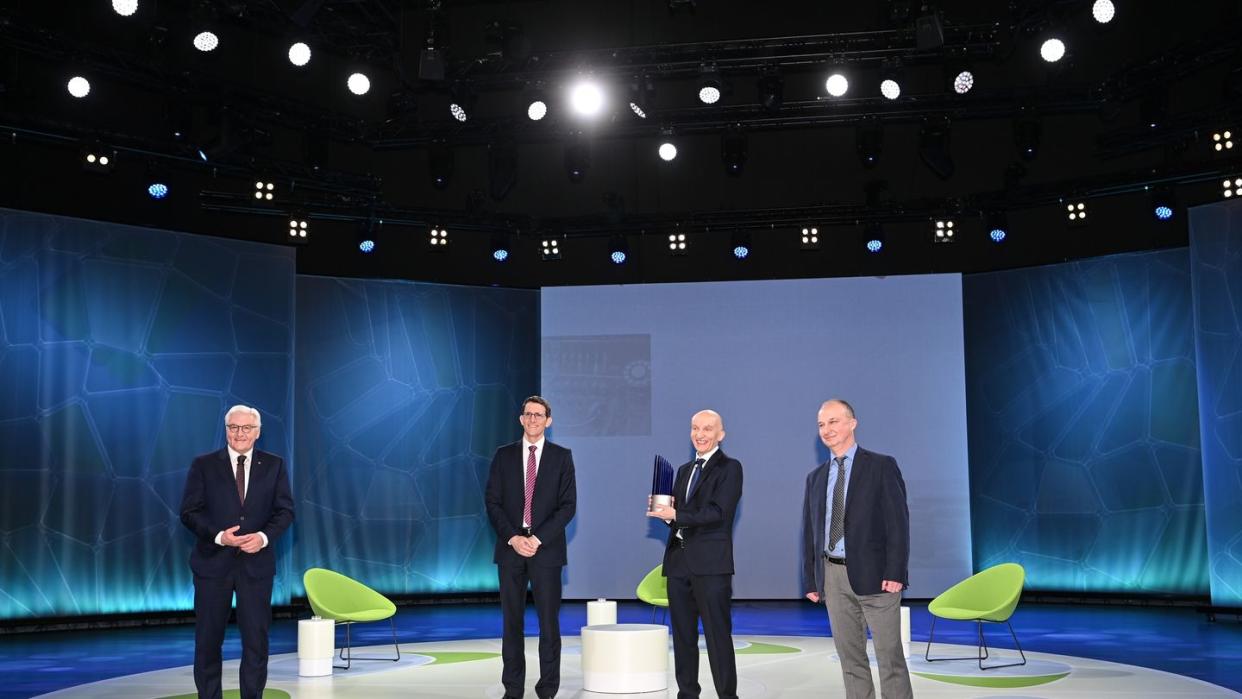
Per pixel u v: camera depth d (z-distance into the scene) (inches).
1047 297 498.0
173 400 435.8
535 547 223.9
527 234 508.1
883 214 484.7
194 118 473.7
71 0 432.8
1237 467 403.5
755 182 525.7
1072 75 477.4
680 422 500.4
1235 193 408.2
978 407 511.2
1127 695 249.6
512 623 227.6
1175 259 467.8
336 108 503.8
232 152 436.8
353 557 489.4
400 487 501.0
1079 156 492.7
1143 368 473.7
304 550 481.4
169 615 428.5
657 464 211.8
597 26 421.4
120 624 416.8
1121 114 485.1
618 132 478.3
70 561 407.5
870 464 187.5
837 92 408.5
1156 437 469.7
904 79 442.6
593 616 336.8
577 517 500.4
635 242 542.0
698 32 427.2
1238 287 404.8
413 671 294.7
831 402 192.7
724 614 207.3
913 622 420.8
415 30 411.2
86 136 407.5
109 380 421.1
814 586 194.9
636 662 246.1
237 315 454.3
